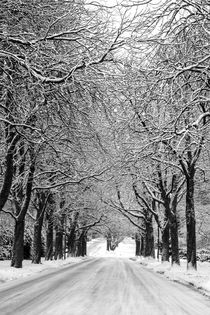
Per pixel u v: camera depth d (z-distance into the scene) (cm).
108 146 2081
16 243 2427
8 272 2014
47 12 1336
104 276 2078
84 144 2098
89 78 1366
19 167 2573
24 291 1372
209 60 1481
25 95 1476
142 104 1541
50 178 2833
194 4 1300
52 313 935
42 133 1678
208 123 1625
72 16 1409
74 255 5856
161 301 1163
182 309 1028
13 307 1025
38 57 1295
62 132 1920
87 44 1401
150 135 1838
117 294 1302
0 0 1241
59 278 1917
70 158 2530
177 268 2542
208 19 1313
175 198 2873
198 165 2702
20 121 1639
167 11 1323
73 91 1429
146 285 1625
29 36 1345
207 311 1009
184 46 1470
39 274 2184
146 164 2522
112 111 1609
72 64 1352
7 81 1406
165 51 1454
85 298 1195
